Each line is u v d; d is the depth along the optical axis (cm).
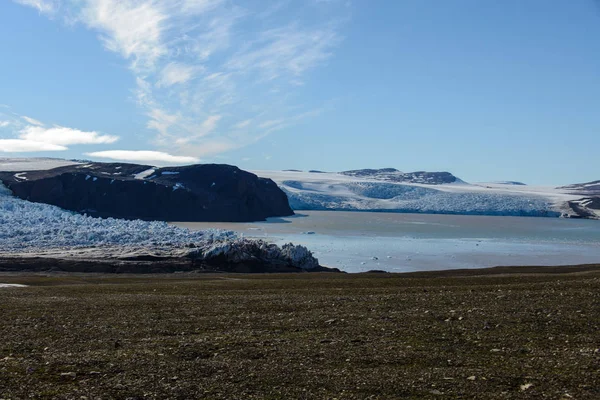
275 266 7719
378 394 1206
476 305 2241
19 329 1975
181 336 1844
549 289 2728
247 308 2380
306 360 1484
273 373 1369
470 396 1180
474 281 3903
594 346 1545
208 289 3544
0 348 1686
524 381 1261
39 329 1975
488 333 1728
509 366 1380
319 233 15100
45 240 8856
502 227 19488
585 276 4072
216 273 6881
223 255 7456
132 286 3866
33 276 6006
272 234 14488
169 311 2345
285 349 1602
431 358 1475
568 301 2236
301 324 1972
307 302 2498
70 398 1198
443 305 2284
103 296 3008
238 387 1270
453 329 1797
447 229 17725
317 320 2036
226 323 2042
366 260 9288
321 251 10544
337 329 1866
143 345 1703
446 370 1364
